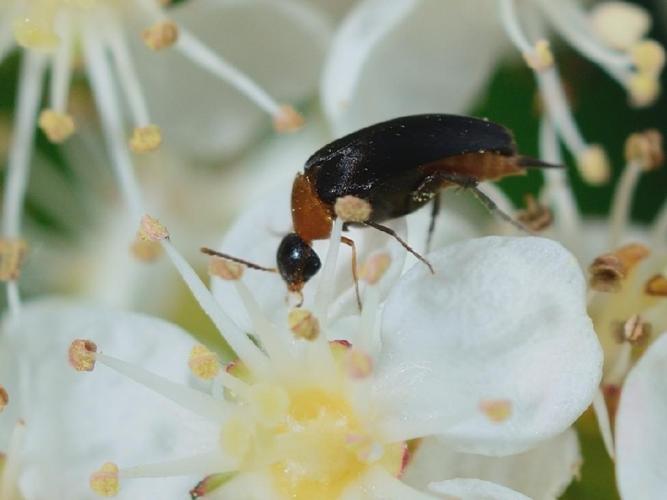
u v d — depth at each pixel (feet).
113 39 0.16
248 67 0.16
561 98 0.15
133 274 0.16
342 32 0.15
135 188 0.15
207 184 0.17
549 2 0.16
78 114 0.17
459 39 0.15
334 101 0.15
